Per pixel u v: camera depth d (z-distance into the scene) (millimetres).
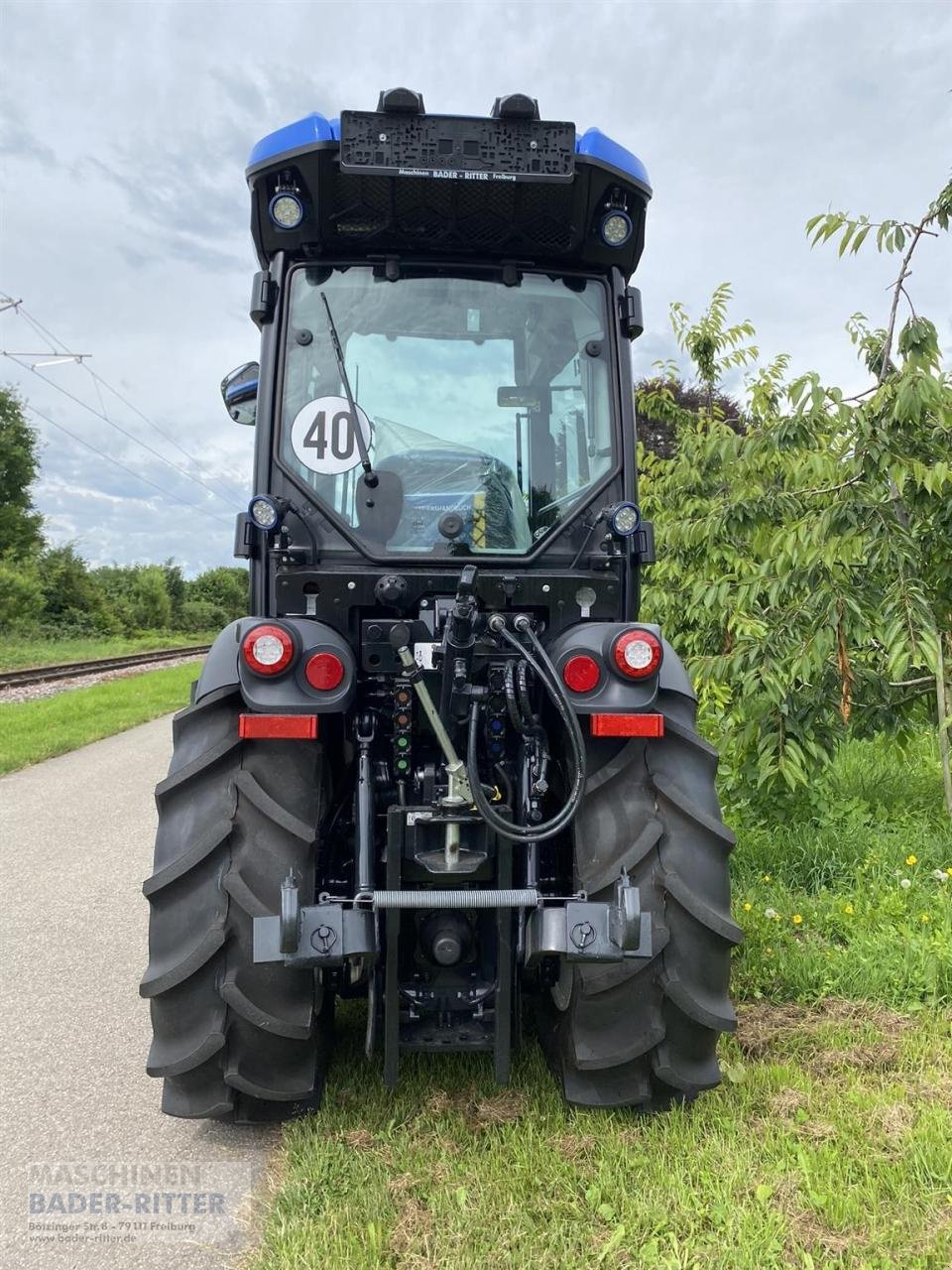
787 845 4605
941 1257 1960
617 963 2354
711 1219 2090
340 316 2811
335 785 2715
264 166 2693
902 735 4828
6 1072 2984
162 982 2336
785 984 3291
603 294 2906
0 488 39000
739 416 6527
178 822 2430
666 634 5605
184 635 49906
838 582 4117
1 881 5121
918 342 4102
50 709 12812
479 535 2732
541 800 2578
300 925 2197
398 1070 2551
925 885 4117
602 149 2740
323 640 2365
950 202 3953
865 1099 2537
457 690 2342
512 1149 2359
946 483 4082
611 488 2793
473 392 2811
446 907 2275
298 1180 2273
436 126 2668
